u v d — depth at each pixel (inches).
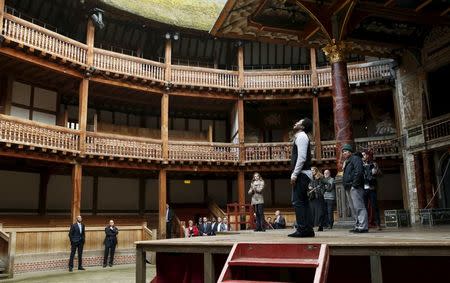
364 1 628.7
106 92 979.3
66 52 813.9
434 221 622.2
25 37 740.7
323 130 1153.4
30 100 882.1
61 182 973.8
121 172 1063.0
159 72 960.3
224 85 1013.2
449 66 806.5
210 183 1158.3
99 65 868.0
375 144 956.6
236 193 1163.9
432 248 187.2
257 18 674.8
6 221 796.6
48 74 855.7
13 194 885.8
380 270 193.6
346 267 223.0
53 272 676.7
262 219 502.3
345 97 607.8
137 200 1079.0
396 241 205.3
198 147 967.6
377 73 971.3
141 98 1032.8
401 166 941.8
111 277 599.8
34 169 923.4
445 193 823.1
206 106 1124.5
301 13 664.4
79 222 719.1
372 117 1111.0
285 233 395.2
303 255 196.2
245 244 207.2
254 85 1023.6
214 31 704.4
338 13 619.2
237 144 994.7
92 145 842.8
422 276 209.6
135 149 898.7
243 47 1091.9
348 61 1121.4
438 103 844.6
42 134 765.9
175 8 1018.1
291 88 1011.9
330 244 199.2
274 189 1153.4
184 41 1105.4
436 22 688.4
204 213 1100.5
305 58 1167.6
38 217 871.1
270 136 1173.7
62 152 788.0
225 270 189.8
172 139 1128.8
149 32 1040.2
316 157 983.6
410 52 862.5
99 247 785.6
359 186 357.1
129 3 923.4
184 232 893.2
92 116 1035.9
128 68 911.0
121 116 1080.8
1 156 754.8
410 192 886.4
